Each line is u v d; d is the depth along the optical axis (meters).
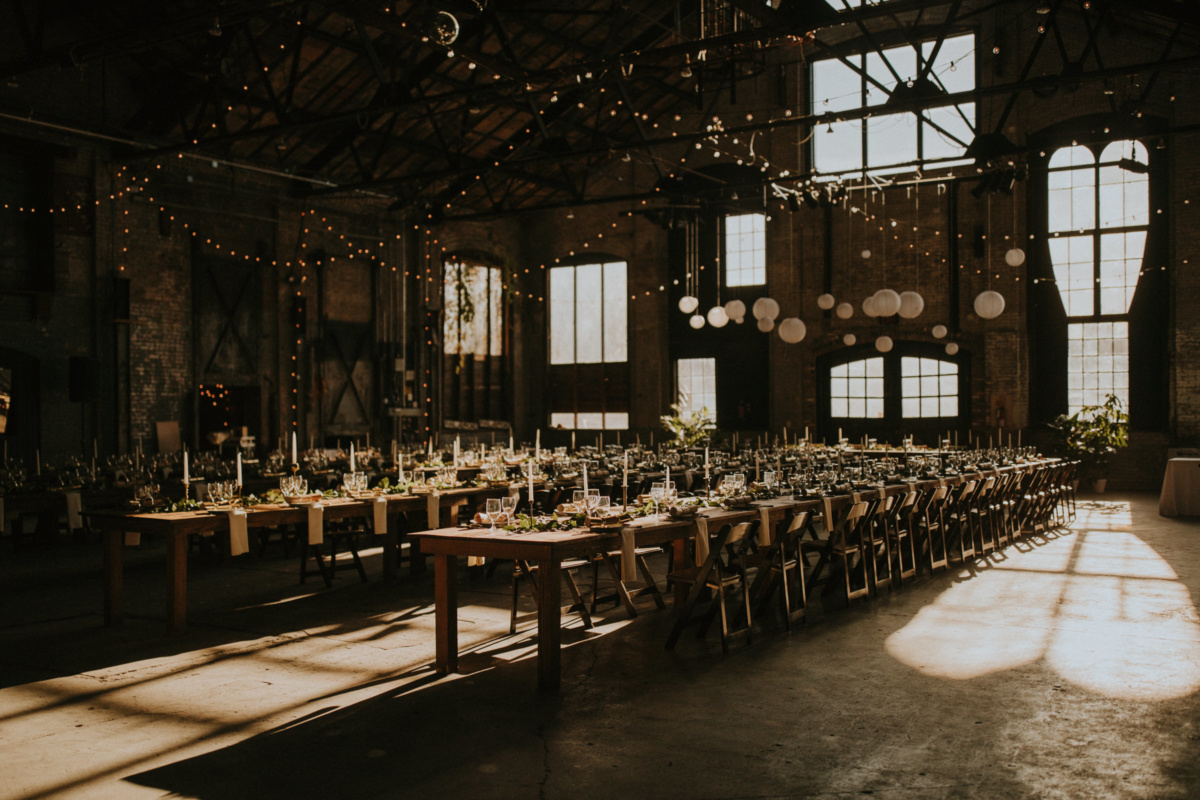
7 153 11.81
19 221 11.98
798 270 17.34
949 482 8.49
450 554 5.02
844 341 15.66
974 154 11.20
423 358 17.59
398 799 3.36
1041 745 3.84
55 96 12.09
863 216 16.78
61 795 3.42
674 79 16.69
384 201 16.88
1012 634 5.74
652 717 4.23
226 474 10.28
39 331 12.13
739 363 18.20
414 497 7.64
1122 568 8.03
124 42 9.64
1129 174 15.12
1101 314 15.41
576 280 19.86
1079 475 14.77
